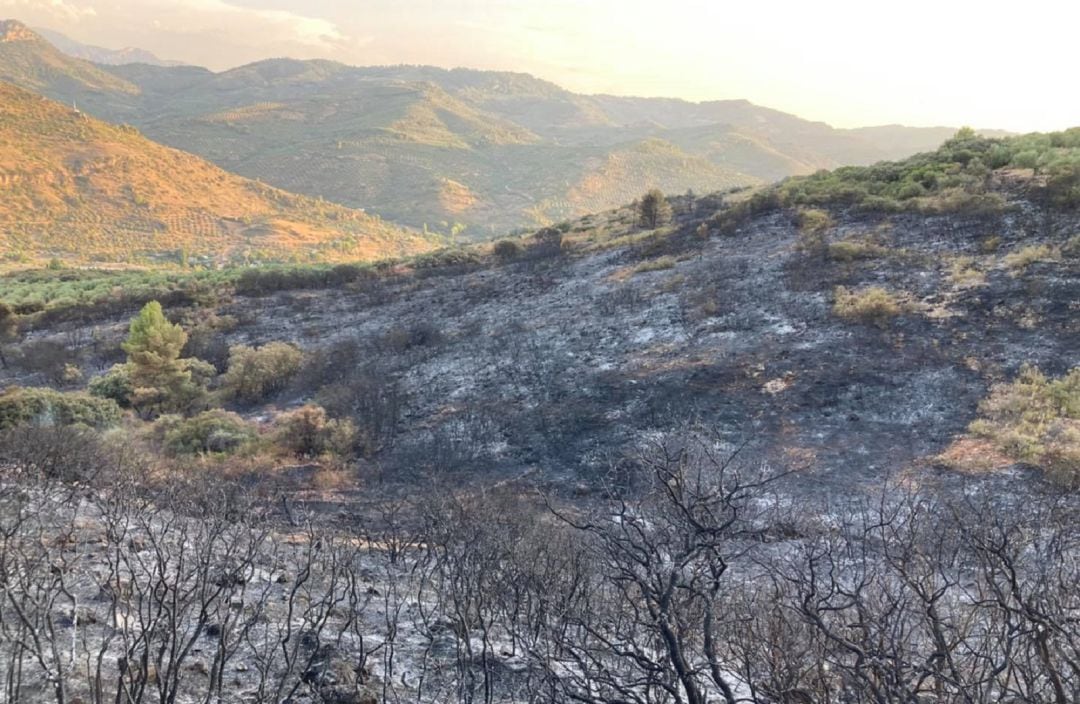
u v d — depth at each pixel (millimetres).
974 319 16781
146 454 14305
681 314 21172
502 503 11039
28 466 10453
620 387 17188
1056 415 12742
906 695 3570
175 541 7555
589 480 13078
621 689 4125
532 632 6121
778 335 18203
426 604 7379
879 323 17391
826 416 14289
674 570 3887
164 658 5324
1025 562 5918
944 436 13000
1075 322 15680
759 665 4566
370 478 14023
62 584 5062
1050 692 4055
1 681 4664
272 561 7715
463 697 5312
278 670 5445
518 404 17531
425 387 19750
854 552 6898
